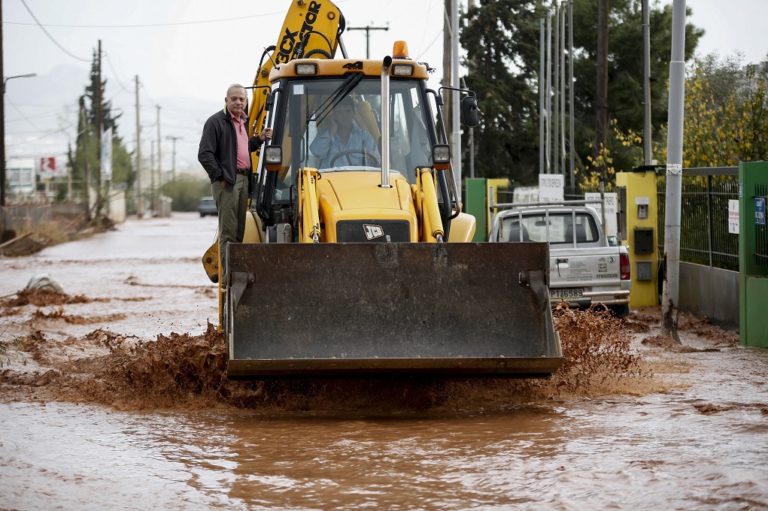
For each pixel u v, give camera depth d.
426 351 14.83
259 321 14.80
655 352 21.19
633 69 76.12
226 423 14.77
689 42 75.50
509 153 75.31
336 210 16.16
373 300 15.01
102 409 15.88
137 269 51.56
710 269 27.11
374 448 12.91
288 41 24.94
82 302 34.44
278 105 18.38
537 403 15.78
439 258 15.13
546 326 15.04
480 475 11.45
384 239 16.02
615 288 26.55
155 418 15.16
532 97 74.12
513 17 75.00
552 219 28.81
